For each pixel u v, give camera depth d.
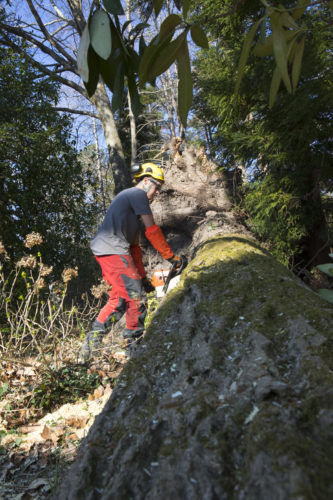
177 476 0.92
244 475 0.88
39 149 6.66
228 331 1.59
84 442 1.28
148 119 18.83
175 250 5.57
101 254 3.12
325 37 4.18
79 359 3.12
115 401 1.38
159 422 1.13
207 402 1.14
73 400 2.69
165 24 0.82
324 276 4.67
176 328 1.82
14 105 6.69
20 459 2.04
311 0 0.83
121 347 3.12
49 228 6.81
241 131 5.30
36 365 2.88
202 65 6.15
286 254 4.97
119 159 10.84
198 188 5.45
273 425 0.93
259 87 4.77
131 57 1.08
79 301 6.87
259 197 4.98
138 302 3.08
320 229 5.11
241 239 3.30
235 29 5.05
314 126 4.32
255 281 2.08
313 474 0.77
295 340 1.34
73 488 1.05
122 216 3.12
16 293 5.21
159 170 3.45
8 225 6.34
